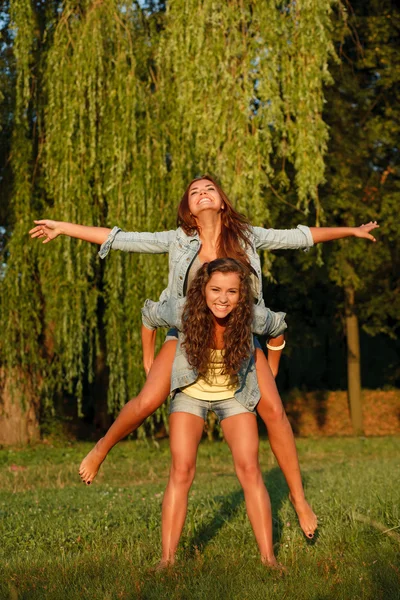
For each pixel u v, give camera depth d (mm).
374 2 26547
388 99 26953
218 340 5797
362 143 25703
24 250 17609
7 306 18188
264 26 15672
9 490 13609
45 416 24422
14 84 18266
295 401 35000
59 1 17797
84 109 16078
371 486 9914
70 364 17750
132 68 16141
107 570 5797
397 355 37562
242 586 5164
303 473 14172
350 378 30188
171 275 6301
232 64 15789
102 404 28234
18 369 20000
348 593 5043
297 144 16266
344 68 25578
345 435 30000
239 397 5848
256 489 5852
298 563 6000
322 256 25438
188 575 5461
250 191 16016
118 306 17266
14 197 17562
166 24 17359
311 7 15891
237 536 7434
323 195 25094
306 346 31469
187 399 5914
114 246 6434
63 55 16203
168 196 16234
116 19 16359
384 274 29016
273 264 25641
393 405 34938
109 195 16094
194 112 15867
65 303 17203
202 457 20875
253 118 15867
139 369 17625
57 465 18891
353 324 29750
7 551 7148
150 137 16250
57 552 7023
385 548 6426
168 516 5840
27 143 17547
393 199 25484
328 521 7594
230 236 6281
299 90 16062
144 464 18844
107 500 10531
